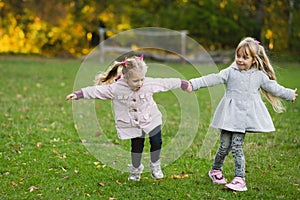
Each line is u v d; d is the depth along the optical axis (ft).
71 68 52.13
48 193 13.47
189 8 73.10
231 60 63.87
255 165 16.80
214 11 72.33
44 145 19.02
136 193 13.70
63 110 27.09
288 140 20.79
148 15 73.72
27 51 69.51
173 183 14.71
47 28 69.87
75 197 13.28
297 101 32.01
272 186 14.53
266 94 14.85
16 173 15.31
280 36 68.03
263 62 14.46
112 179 15.06
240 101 14.15
